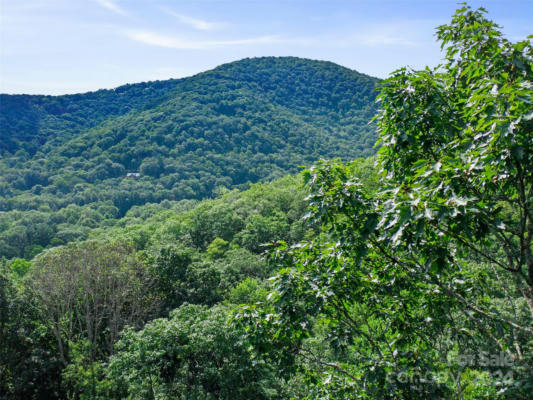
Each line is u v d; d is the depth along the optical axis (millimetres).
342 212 5086
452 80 6055
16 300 25234
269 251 6531
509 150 4000
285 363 6027
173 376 19219
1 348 24031
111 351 25906
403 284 6117
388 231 4543
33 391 24359
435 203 3955
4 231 91625
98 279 27688
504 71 5258
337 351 5801
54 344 26797
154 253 33562
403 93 5105
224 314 19062
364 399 5809
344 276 5656
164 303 31312
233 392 17125
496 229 4355
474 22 5895
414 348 5957
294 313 5508
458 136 5168
